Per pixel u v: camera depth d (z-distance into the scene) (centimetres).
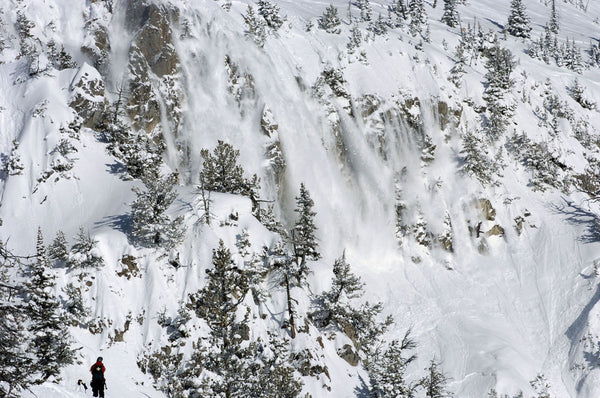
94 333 4200
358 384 4844
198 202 5241
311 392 4397
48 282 3766
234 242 5059
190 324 4431
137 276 4650
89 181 5569
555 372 5403
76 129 5891
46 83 6147
